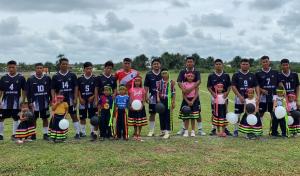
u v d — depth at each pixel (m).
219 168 8.38
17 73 11.73
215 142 11.03
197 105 11.96
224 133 11.95
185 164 8.70
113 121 12.16
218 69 12.16
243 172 8.12
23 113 11.09
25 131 11.13
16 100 11.61
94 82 11.84
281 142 11.04
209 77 12.25
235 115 11.65
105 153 9.70
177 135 12.31
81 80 11.82
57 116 11.17
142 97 11.59
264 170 8.24
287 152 9.78
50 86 11.77
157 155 9.49
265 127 14.48
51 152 9.82
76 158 9.20
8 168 8.42
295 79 12.12
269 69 12.09
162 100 11.86
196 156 9.41
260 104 12.15
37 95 11.55
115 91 11.75
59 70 11.82
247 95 11.84
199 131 12.45
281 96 11.81
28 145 10.70
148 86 12.07
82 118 12.01
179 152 9.84
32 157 9.30
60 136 11.11
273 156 9.38
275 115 11.68
